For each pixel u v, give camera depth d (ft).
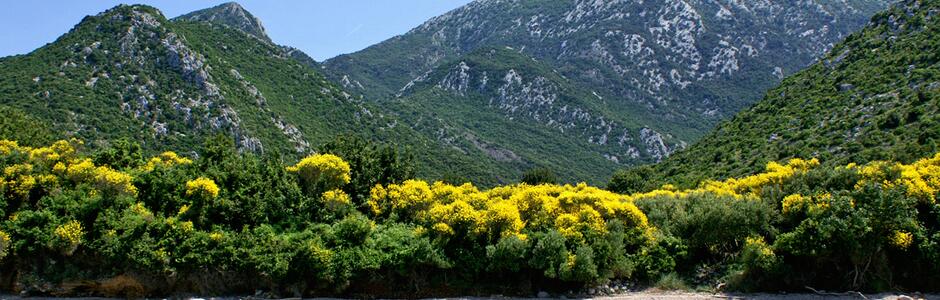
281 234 52.06
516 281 50.21
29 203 52.75
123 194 52.49
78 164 55.72
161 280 48.08
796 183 58.44
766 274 49.70
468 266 49.47
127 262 47.67
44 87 178.91
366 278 49.08
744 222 52.90
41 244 47.85
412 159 70.64
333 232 51.78
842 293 48.08
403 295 49.19
